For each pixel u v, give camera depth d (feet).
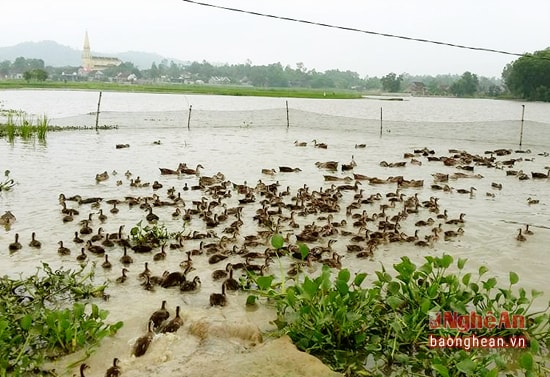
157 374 20.43
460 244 39.01
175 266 33.55
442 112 233.76
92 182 58.39
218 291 30.07
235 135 111.45
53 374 21.16
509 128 129.08
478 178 66.59
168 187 57.16
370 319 24.80
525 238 40.34
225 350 22.56
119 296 28.94
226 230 40.40
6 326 22.22
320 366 21.03
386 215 46.80
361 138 111.45
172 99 317.42
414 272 27.99
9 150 80.28
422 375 21.94
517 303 25.59
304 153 86.33
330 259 34.14
